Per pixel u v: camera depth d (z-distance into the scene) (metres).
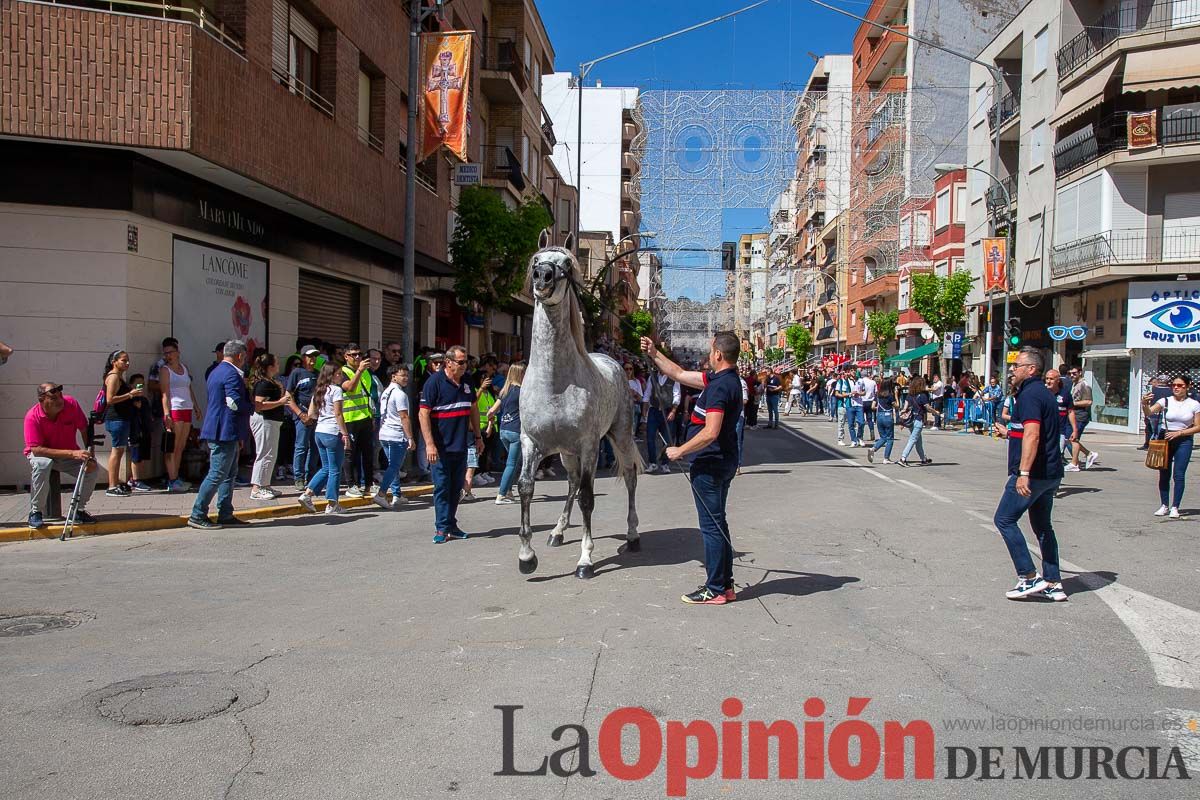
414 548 8.32
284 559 7.78
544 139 36.72
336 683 4.58
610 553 8.01
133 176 10.84
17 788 3.44
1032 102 31.83
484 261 20.80
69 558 7.78
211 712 4.18
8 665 4.84
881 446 17.44
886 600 6.32
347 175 15.34
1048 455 6.27
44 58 10.10
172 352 11.16
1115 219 26.31
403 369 11.09
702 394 6.34
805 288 72.12
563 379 6.89
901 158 44.28
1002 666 4.93
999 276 30.42
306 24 14.60
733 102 29.81
